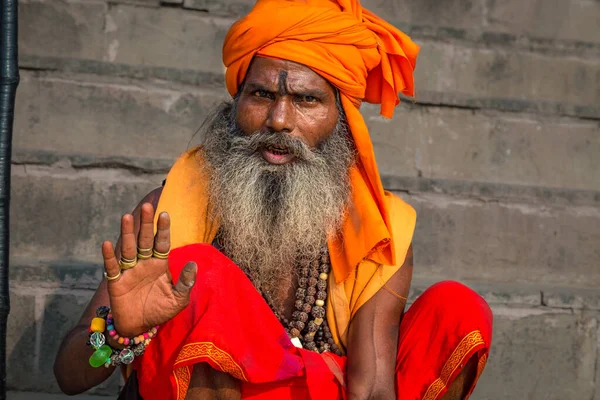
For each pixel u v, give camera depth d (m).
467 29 4.57
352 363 2.55
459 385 2.53
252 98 2.58
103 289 2.54
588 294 4.02
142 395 2.35
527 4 4.66
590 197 4.29
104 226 3.88
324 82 2.58
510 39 4.52
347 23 2.57
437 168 4.35
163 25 4.21
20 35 4.05
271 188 2.61
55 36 4.09
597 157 4.48
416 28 4.43
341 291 2.63
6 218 2.96
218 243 2.70
